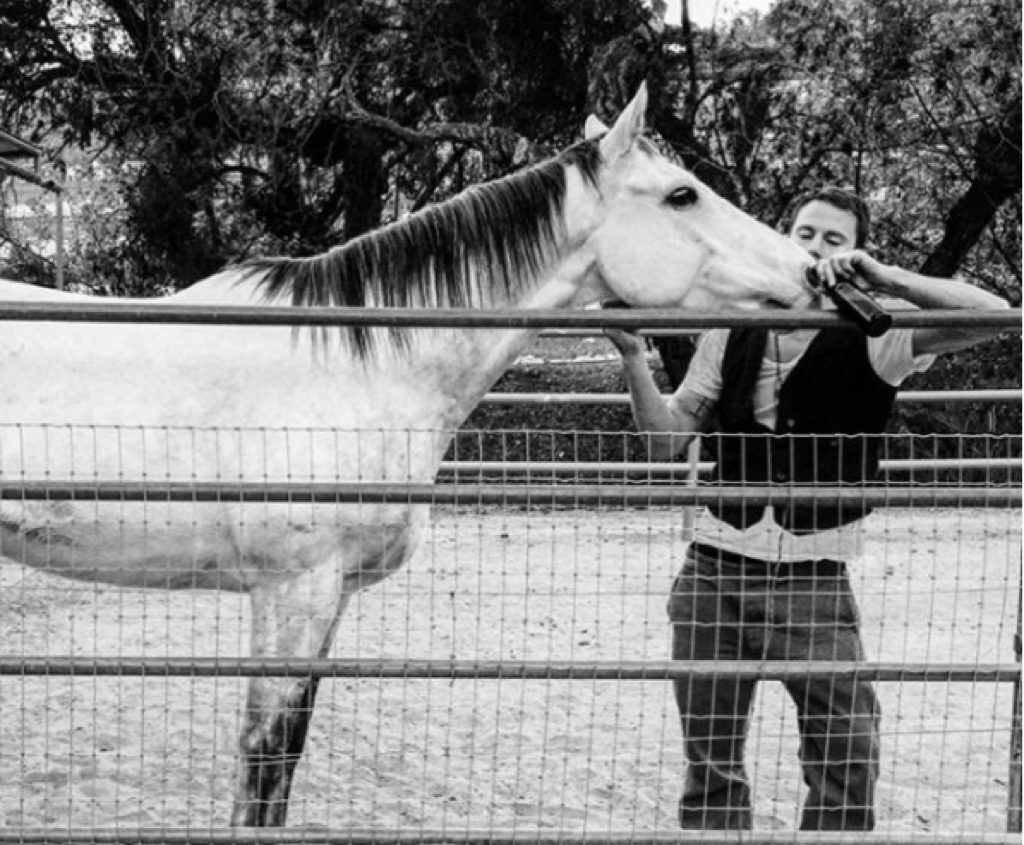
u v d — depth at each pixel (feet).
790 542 10.64
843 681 10.48
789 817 13.70
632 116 12.05
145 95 51.65
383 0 50.98
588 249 12.13
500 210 11.90
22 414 10.94
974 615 22.20
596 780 14.62
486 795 14.05
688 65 52.13
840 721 10.52
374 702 17.53
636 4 49.29
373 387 11.46
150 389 11.05
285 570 11.01
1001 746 16.26
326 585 11.12
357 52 50.80
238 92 51.34
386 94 53.57
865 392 10.83
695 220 12.07
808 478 10.94
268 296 11.54
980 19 50.16
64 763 14.71
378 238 11.78
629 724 16.72
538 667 9.05
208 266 53.06
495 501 9.04
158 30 51.37
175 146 50.93
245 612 21.42
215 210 54.65
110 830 8.86
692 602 10.96
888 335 10.68
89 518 11.00
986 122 51.24
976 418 48.57
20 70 52.90
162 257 53.16
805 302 11.99
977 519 29.17
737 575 10.93
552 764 15.14
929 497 9.06
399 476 11.52
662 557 25.90
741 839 8.96
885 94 51.08
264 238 54.60
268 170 53.21
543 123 51.83
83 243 57.62
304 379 11.24
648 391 11.70
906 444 48.73
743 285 11.91
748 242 12.01
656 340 45.88
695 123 54.60
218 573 11.30
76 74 52.29
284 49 50.44
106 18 52.65
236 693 17.84
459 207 11.90
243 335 11.29
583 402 22.61
